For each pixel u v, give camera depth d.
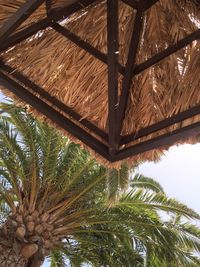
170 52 3.08
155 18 3.25
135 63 3.30
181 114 2.91
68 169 12.04
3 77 3.20
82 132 3.35
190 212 12.23
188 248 12.30
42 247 11.90
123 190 10.39
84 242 12.68
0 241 11.66
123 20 3.36
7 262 11.52
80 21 3.32
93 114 3.40
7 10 2.98
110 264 12.47
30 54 3.29
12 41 3.01
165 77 3.29
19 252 11.62
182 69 3.22
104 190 12.14
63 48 3.37
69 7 2.98
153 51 3.32
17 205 12.23
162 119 3.25
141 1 3.13
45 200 12.11
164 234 12.04
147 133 3.12
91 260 12.72
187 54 3.20
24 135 11.59
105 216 12.24
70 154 11.99
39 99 3.27
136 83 3.39
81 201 12.45
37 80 3.33
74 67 3.40
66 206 12.21
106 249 12.62
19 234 11.73
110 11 2.83
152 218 12.30
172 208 12.20
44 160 11.84
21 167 11.95
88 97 3.42
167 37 3.25
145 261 12.13
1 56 3.21
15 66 3.25
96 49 3.22
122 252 12.36
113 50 2.88
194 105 3.04
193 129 2.80
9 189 12.28
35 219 11.99
